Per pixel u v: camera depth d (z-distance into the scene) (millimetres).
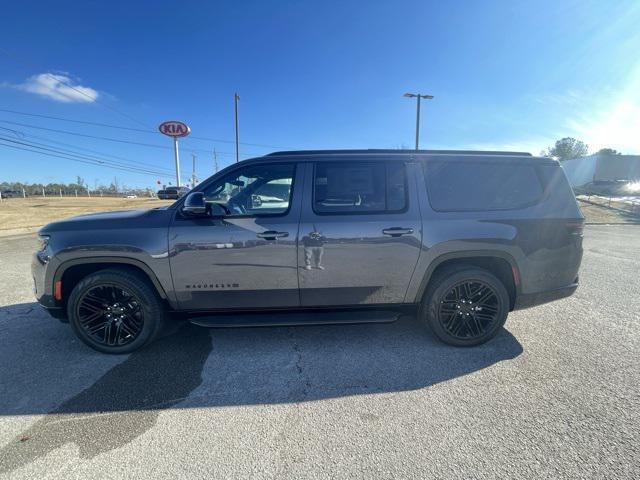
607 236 12117
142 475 1841
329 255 3059
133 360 3066
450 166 3256
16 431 2180
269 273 3064
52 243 3010
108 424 2242
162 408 2406
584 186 40719
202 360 3062
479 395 2510
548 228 3221
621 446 2004
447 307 3225
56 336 3551
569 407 2361
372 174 3176
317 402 2455
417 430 2152
